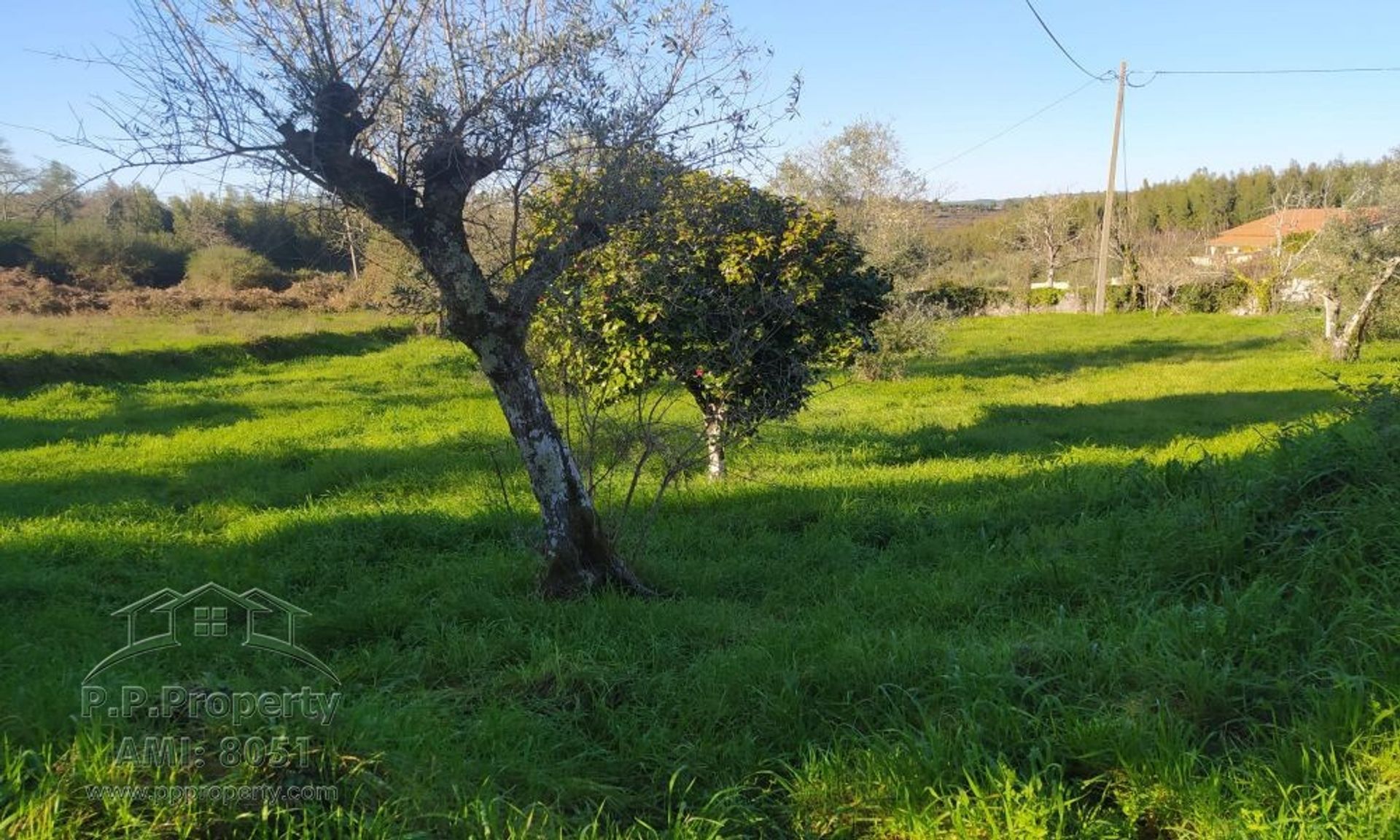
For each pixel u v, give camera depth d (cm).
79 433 1306
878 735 349
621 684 427
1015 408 1413
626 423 665
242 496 919
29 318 2344
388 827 284
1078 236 5412
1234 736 342
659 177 532
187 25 462
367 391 1778
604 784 350
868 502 797
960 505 779
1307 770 305
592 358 748
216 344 2141
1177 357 2275
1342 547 452
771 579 612
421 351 2462
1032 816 293
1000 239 5931
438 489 941
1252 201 7050
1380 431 553
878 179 2056
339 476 993
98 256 2786
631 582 586
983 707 356
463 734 366
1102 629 450
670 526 738
